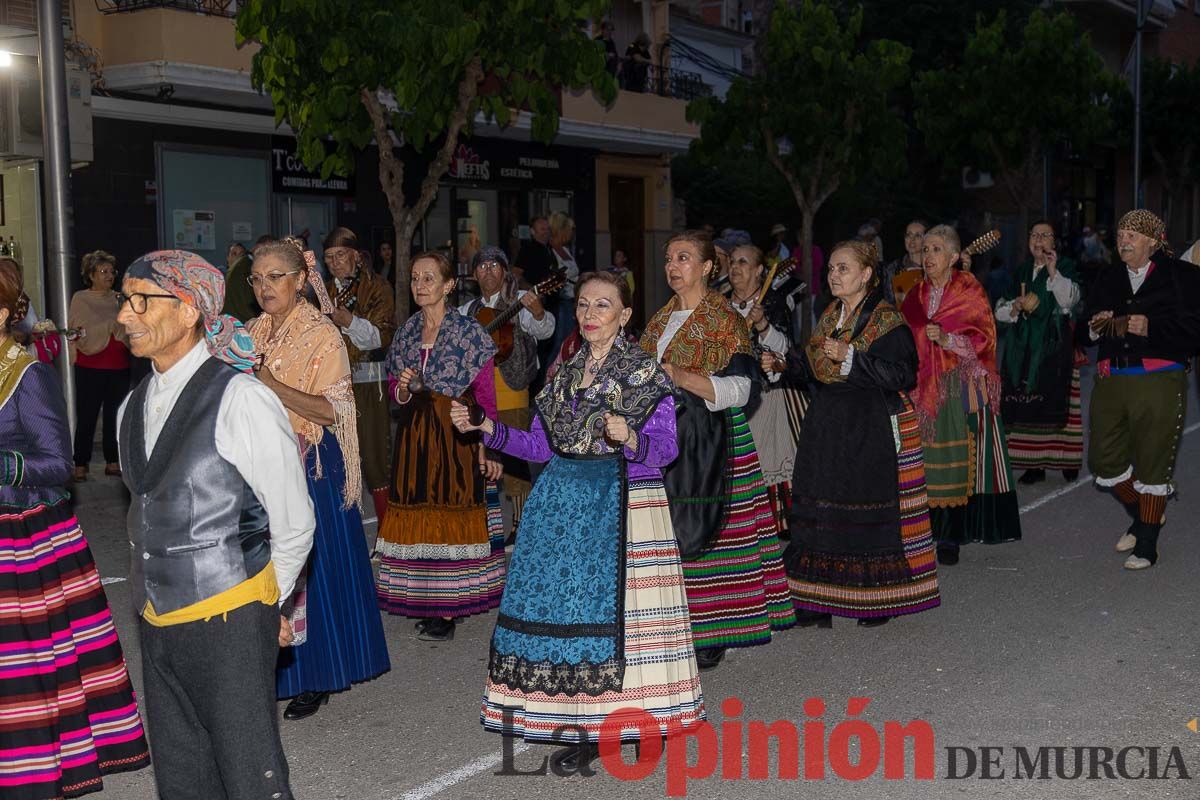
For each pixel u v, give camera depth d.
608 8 11.84
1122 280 7.39
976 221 30.23
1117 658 5.82
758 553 5.57
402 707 5.32
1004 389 10.08
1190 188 42.19
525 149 19.61
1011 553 7.94
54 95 9.54
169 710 3.37
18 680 3.88
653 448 4.32
